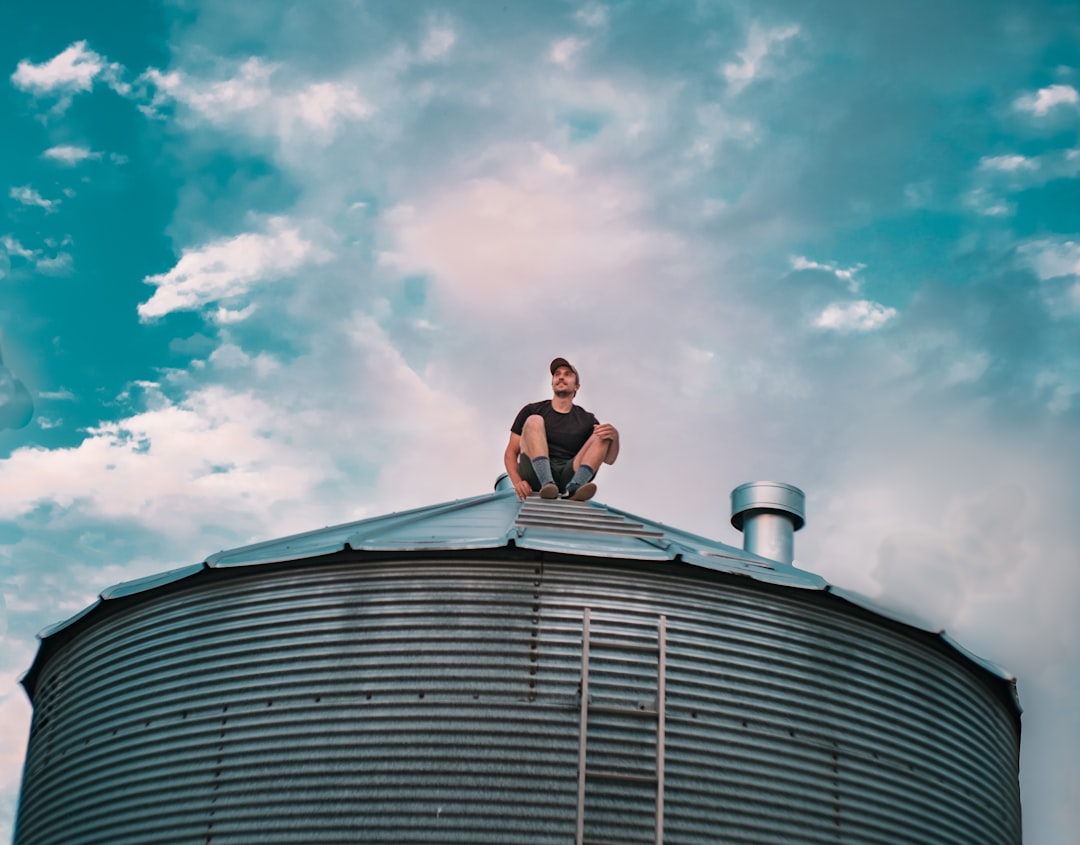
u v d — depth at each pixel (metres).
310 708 12.91
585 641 12.80
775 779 12.86
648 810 12.27
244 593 13.94
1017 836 15.38
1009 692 15.48
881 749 13.66
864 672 13.98
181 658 13.81
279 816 12.41
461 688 12.81
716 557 14.09
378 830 12.14
